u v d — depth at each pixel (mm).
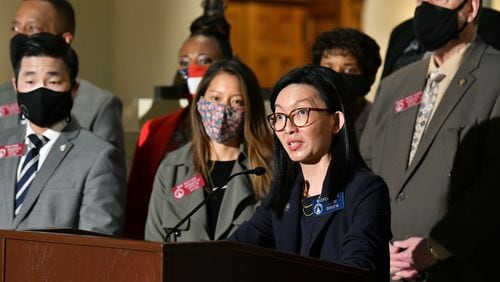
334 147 3492
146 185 5621
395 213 4621
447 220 4387
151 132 5742
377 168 4789
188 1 8961
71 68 4820
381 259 3258
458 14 4598
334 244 3393
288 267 2893
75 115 5609
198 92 4867
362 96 5598
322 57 5598
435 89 4699
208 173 4793
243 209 4652
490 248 4480
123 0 8734
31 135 4855
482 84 4535
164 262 2621
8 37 8055
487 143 4461
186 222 4699
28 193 4746
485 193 4379
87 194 4715
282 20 13031
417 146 4652
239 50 12891
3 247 3084
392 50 5969
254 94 4816
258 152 4734
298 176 3594
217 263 2744
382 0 9984
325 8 12867
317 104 3451
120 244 2732
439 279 4430
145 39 8812
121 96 8695
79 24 8508
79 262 2863
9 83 5766
